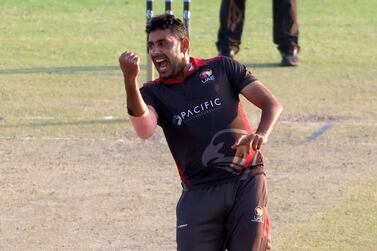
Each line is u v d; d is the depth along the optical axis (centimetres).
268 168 3959
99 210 3434
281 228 3225
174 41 2247
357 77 6000
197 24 7869
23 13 8338
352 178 3825
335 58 6619
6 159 4091
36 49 6838
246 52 6800
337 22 8094
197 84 2270
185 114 2258
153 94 2278
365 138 4481
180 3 8581
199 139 2255
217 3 8912
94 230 3228
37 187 3700
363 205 3475
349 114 4991
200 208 2266
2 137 4459
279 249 3019
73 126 4694
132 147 4322
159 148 4309
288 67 6300
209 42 7119
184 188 2314
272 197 3566
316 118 4881
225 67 2305
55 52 6744
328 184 3741
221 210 2267
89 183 3762
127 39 7256
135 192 3650
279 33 6312
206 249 2278
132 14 8400
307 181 3781
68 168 3969
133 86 2139
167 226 3272
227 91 2284
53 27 7712
